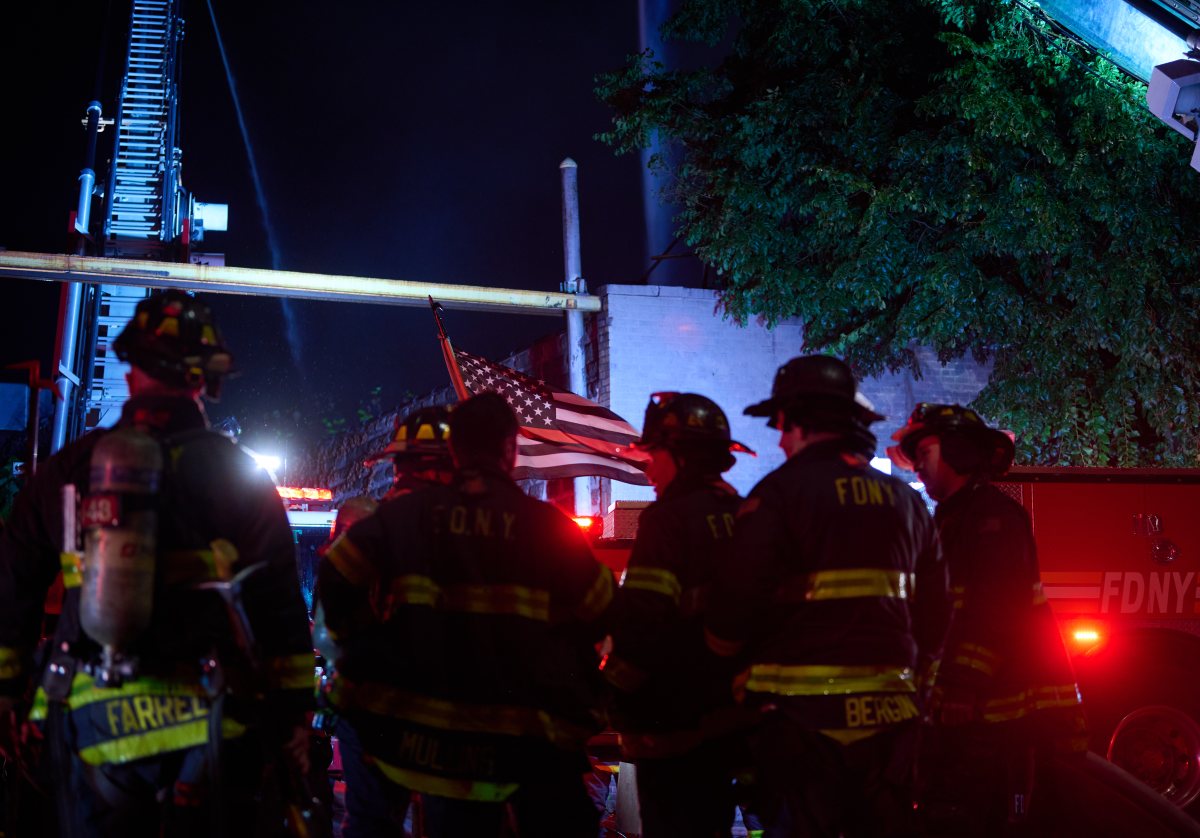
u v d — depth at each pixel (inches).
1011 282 568.7
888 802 139.8
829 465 146.2
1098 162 502.0
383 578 149.5
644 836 165.2
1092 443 538.6
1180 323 511.2
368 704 144.2
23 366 210.5
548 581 148.0
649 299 615.8
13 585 125.9
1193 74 357.1
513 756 141.5
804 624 141.6
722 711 162.1
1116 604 313.0
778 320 625.6
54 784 119.3
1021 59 512.7
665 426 169.0
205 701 118.9
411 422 189.2
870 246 530.3
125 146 1061.1
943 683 175.0
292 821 124.5
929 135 524.7
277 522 126.1
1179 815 196.1
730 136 576.7
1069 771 194.1
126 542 113.4
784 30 543.8
